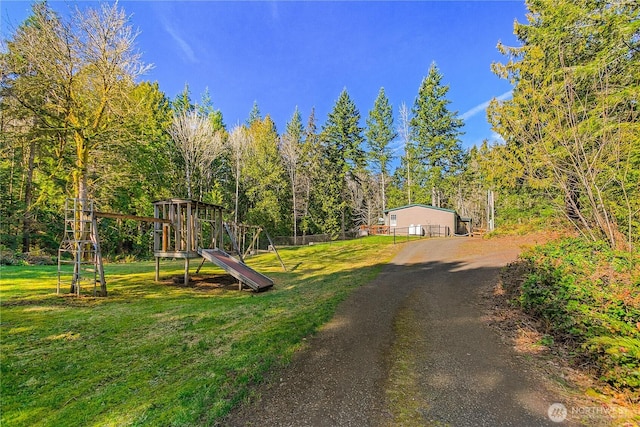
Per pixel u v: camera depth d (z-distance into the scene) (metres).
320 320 6.08
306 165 35.53
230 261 11.19
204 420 2.97
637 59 8.57
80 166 14.89
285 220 34.16
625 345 3.50
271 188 33.25
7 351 4.68
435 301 7.38
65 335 5.38
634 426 2.79
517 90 10.50
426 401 3.27
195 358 4.44
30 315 6.50
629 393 3.21
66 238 9.65
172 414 3.07
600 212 7.48
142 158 20.55
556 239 9.34
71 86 14.27
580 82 7.87
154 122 22.95
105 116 15.52
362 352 4.58
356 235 36.00
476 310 6.56
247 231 29.27
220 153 28.75
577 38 9.50
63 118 14.70
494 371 3.93
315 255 18.67
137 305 7.55
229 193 32.34
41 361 4.36
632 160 6.41
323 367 4.10
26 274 11.38
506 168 10.08
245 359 4.36
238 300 8.19
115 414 3.10
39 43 13.30
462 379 3.74
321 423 2.91
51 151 17.06
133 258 20.45
